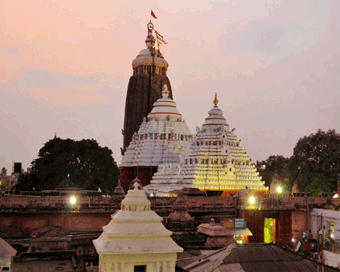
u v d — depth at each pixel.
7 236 81.06
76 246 60.84
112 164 144.00
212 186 119.31
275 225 94.62
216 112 137.00
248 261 42.25
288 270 41.38
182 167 127.00
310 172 145.00
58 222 86.44
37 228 85.69
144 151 155.62
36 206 85.56
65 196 87.75
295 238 87.25
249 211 89.12
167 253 32.16
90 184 135.00
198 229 68.44
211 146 126.50
